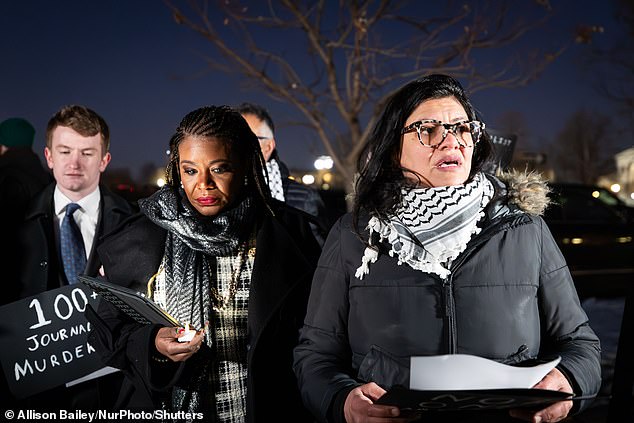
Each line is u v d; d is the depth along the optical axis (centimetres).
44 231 290
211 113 231
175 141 234
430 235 188
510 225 187
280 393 229
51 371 270
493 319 183
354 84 1039
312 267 240
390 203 195
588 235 944
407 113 199
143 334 216
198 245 229
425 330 184
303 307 239
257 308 226
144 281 234
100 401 276
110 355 227
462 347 183
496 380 161
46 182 365
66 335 274
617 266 949
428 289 186
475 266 186
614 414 209
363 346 193
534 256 188
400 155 201
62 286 285
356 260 198
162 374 216
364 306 192
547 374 177
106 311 240
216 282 234
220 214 232
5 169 325
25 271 286
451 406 163
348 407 179
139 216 248
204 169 227
